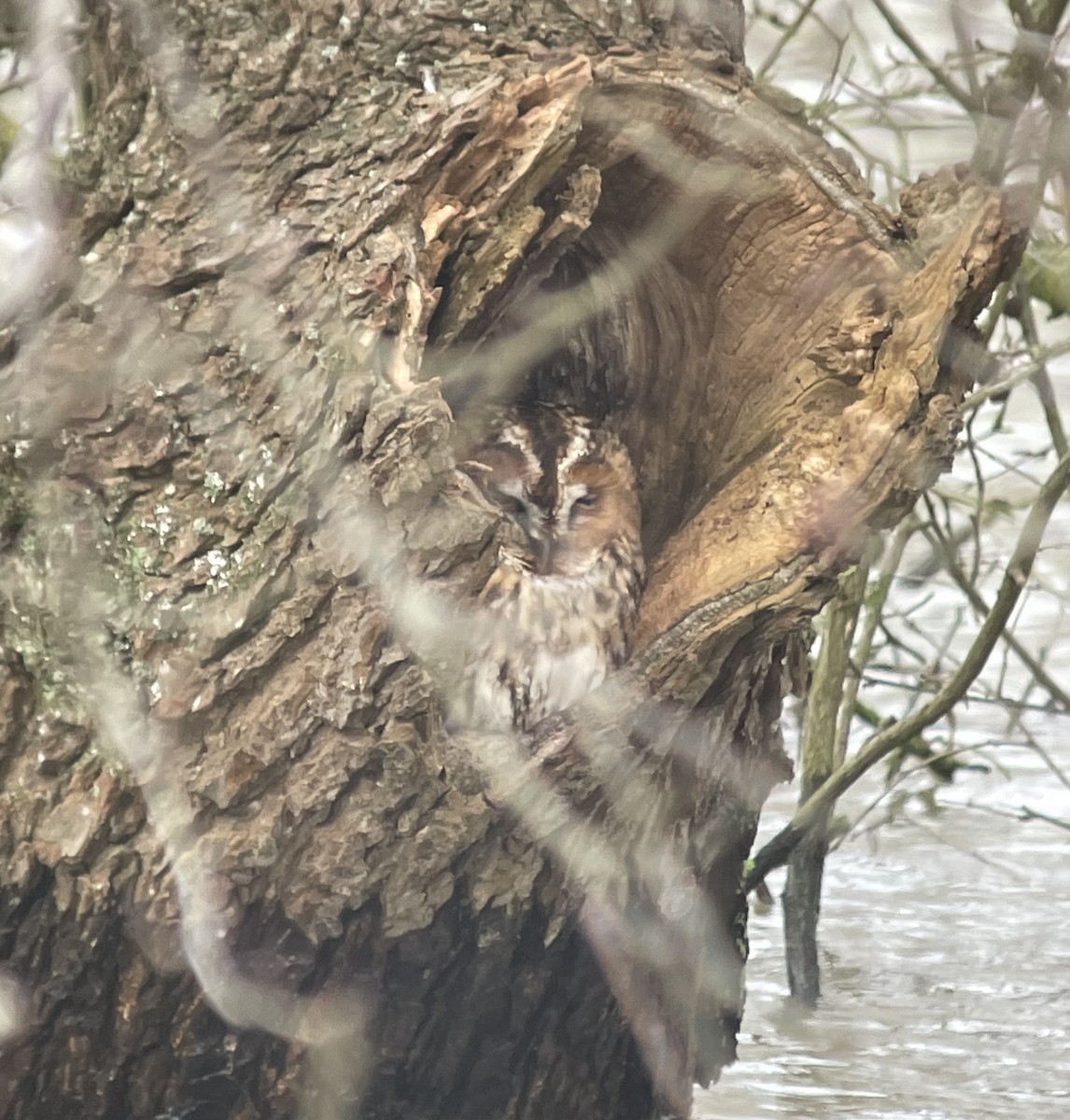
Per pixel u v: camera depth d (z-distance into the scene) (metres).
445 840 7.27
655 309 9.03
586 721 7.41
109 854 7.17
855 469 7.51
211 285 7.28
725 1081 9.80
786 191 8.13
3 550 7.30
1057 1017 10.67
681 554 8.50
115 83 7.45
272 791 7.14
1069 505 19.09
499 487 9.70
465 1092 7.95
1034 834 13.74
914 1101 9.48
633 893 7.95
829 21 11.70
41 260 7.45
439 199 7.35
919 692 13.11
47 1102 7.52
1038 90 9.09
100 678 7.15
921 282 7.73
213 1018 7.43
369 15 7.42
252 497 7.11
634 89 7.73
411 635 6.99
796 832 11.09
